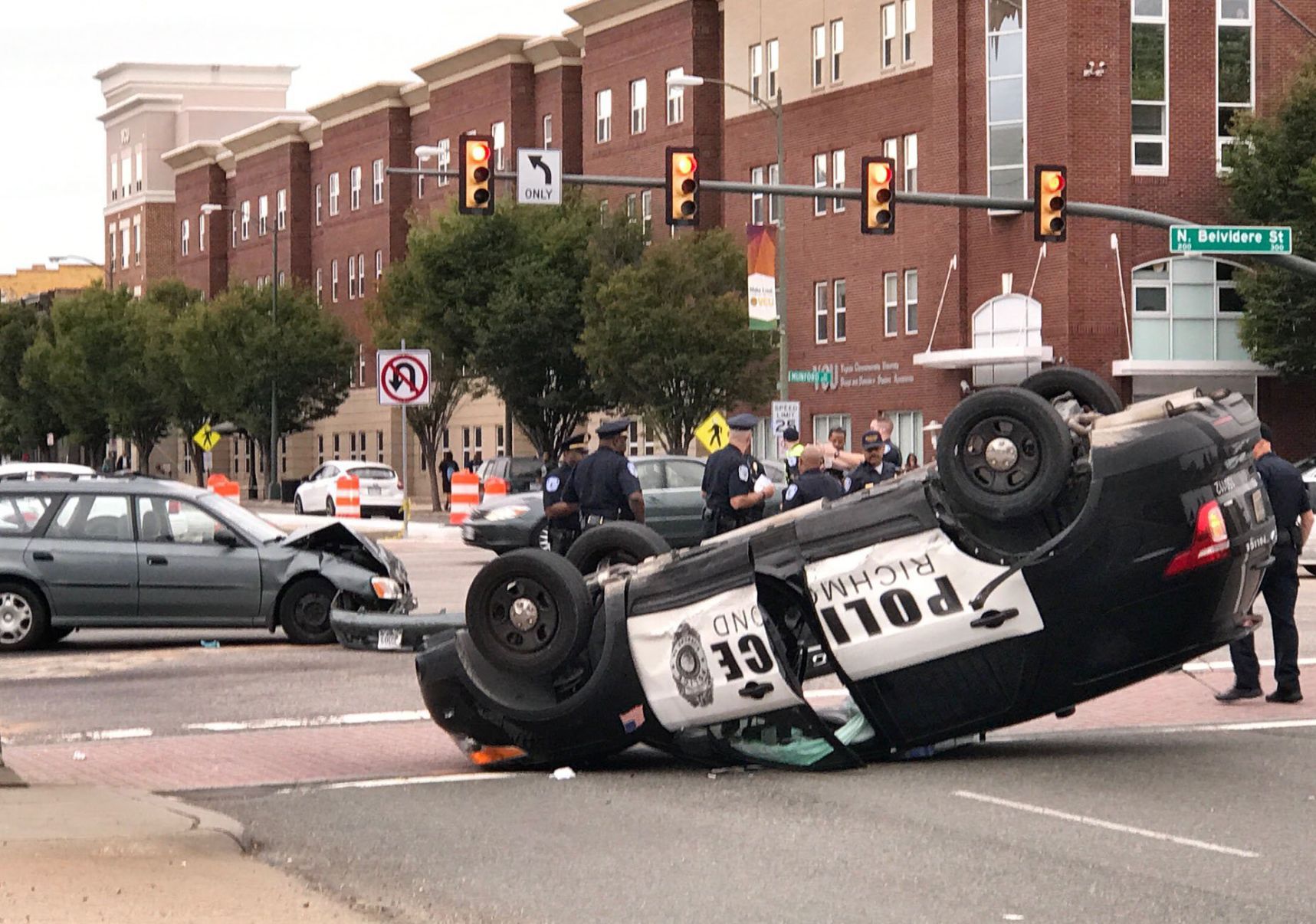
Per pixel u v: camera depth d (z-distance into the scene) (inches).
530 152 1084.5
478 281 2347.4
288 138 3474.4
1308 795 417.4
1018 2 1904.5
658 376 2009.1
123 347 3474.4
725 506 741.9
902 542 434.6
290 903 323.6
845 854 360.8
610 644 452.4
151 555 762.8
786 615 462.3
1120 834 375.6
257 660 724.0
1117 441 424.8
